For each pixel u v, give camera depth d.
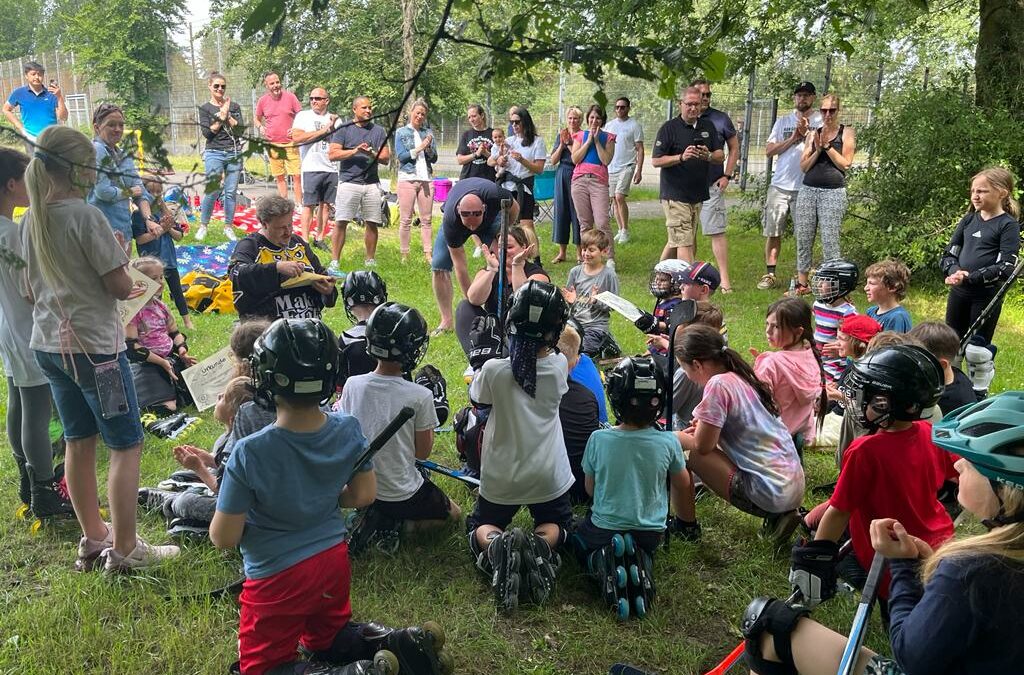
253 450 2.64
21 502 4.32
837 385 5.34
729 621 3.54
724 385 4.00
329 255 11.00
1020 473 1.87
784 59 12.29
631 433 3.69
